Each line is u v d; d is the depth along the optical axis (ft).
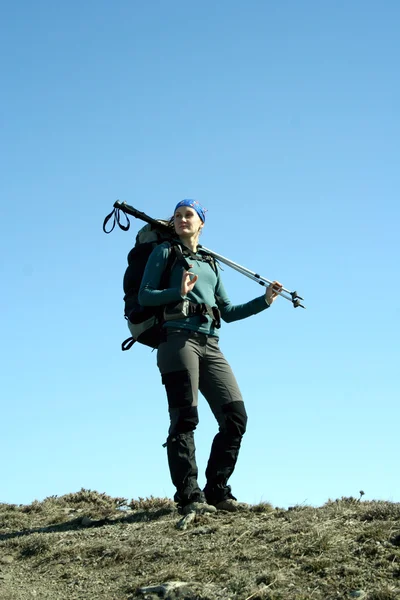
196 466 23.90
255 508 23.81
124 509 28.45
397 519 20.38
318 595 16.65
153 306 23.93
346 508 22.57
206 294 24.57
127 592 18.51
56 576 20.67
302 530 20.39
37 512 29.99
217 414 24.73
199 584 17.93
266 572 17.85
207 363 24.59
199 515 23.03
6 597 19.22
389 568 17.39
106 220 26.18
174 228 25.45
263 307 25.53
